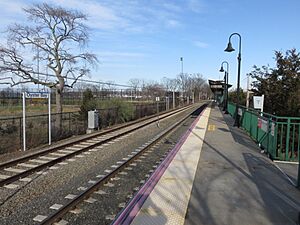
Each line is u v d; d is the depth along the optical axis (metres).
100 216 5.98
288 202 6.13
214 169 8.80
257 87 16.81
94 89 51.53
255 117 14.37
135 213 5.53
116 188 7.77
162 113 40.75
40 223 5.45
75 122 23.25
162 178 7.84
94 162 10.80
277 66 15.37
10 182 8.26
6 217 5.95
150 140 16.22
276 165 9.30
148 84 98.44
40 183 8.20
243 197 6.40
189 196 6.45
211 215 5.45
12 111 36.16
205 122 24.55
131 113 29.88
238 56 22.52
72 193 7.36
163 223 5.11
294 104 12.88
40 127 18.31
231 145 13.05
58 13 29.27
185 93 96.19
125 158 11.49
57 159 10.75
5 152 13.21
